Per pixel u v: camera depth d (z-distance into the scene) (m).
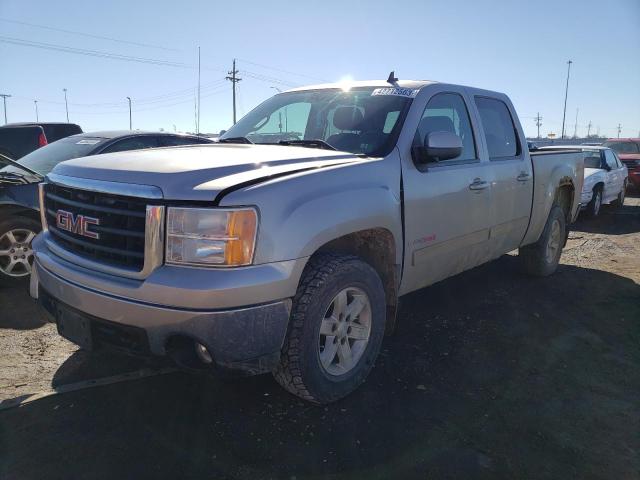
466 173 4.30
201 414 3.15
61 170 3.38
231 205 2.63
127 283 2.74
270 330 2.76
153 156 3.21
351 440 2.93
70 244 3.17
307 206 2.89
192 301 2.57
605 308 5.30
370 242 3.64
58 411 3.14
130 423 3.03
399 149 3.71
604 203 12.66
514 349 4.24
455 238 4.25
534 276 6.33
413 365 3.89
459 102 4.55
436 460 2.78
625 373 3.88
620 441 3.02
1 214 5.46
